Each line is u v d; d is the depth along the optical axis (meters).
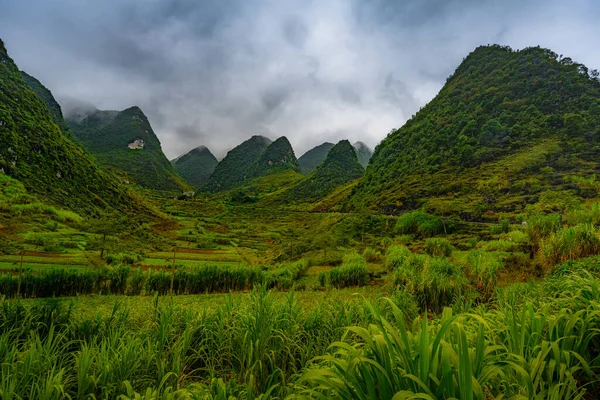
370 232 38.62
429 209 50.34
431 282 8.91
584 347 2.50
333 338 4.39
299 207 114.19
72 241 34.50
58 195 53.91
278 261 31.09
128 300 12.32
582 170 50.44
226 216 94.31
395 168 88.31
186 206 108.50
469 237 29.94
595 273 5.94
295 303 5.29
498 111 83.12
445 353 1.49
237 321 4.48
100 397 3.07
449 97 107.00
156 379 3.60
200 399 2.56
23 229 36.41
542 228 14.40
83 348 3.39
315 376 1.65
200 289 15.27
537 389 2.21
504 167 60.59
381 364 1.61
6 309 5.43
